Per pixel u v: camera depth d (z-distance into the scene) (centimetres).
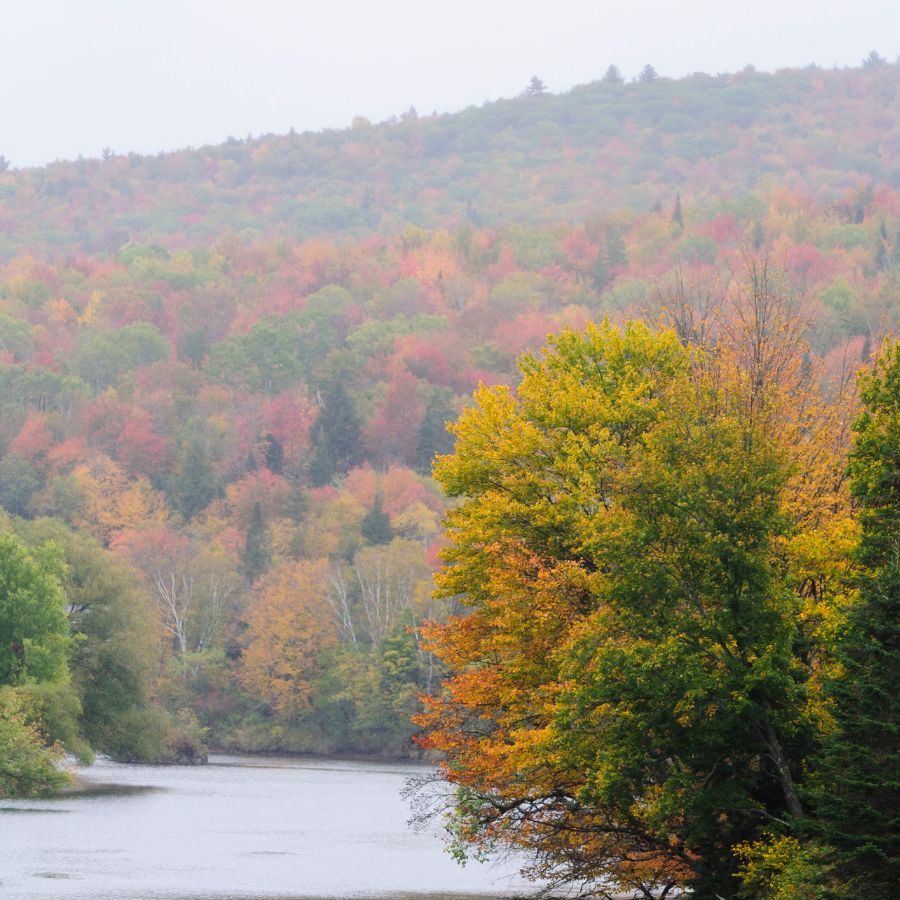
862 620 5572
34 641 18200
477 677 7438
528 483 7394
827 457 7150
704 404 6650
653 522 6284
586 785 6606
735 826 6444
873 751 5425
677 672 5981
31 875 11375
